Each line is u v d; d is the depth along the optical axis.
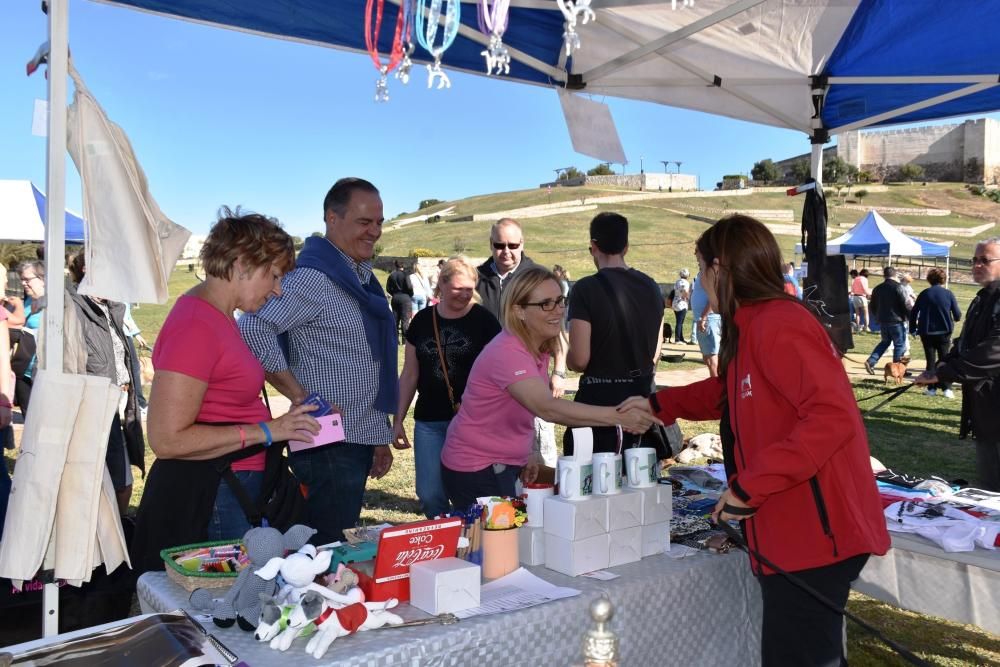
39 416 2.03
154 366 2.10
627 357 3.13
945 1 3.03
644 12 3.07
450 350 3.50
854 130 4.30
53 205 2.09
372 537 2.03
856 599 3.95
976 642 3.44
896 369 5.76
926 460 6.51
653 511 2.14
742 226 1.90
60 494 2.06
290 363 2.83
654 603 1.94
